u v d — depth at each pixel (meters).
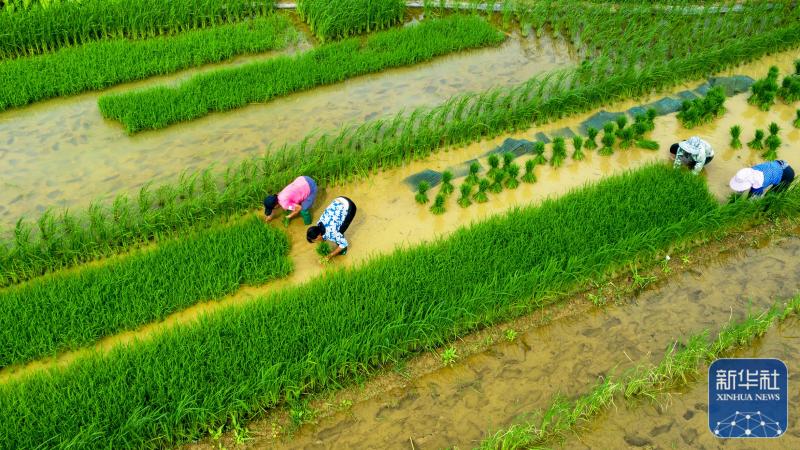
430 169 10.59
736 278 8.64
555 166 10.54
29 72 12.26
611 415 7.07
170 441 6.58
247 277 8.32
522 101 11.92
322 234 8.47
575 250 8.55
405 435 6.86
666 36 13.96
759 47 13.31
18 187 10.00
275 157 10.51
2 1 14.12
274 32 14.16
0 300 7.79
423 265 8.34
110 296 7.92
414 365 7.57
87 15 13.54
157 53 13.12
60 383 6.85
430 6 15.59
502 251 8.57
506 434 6.58
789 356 7.64
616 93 12.23
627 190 9.59
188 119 11.56
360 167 10.26
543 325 8.08
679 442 6.77
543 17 14.80
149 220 8.95
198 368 7.05
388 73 13.25
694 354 7.47
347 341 7.23
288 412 7.02
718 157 10.64
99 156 10.73
